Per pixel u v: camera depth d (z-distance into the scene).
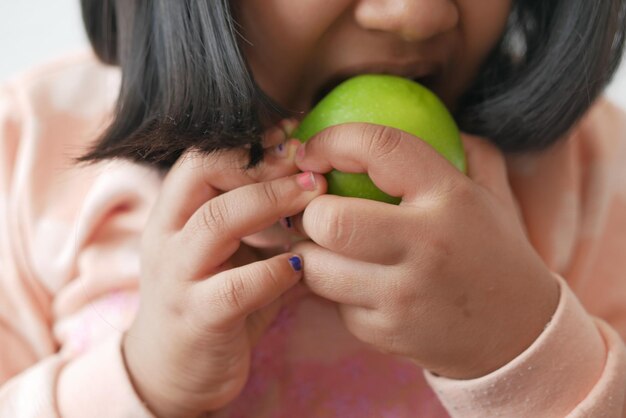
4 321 0.45
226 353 0.36
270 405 0.42
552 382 0.34
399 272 0.32
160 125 0.33
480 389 0.35
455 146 0.35
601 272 0.49
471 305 0.33
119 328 0.43
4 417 0.39
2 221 0.46
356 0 0.35
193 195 0.35
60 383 0.39
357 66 0.37
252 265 0.34
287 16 0.35
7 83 0.50
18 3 0.63
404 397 0.42
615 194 0.50
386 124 0.34
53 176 0.47
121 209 0.45
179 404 0.37
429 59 0.37
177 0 0.34
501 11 0.38
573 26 0.38
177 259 0.35
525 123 0.39
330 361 0.43
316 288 0.34
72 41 0.63
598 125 0.50
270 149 0.34
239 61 0.34
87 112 0.48
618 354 0.36
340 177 0.33
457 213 0.33
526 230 0.47
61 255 0.46
